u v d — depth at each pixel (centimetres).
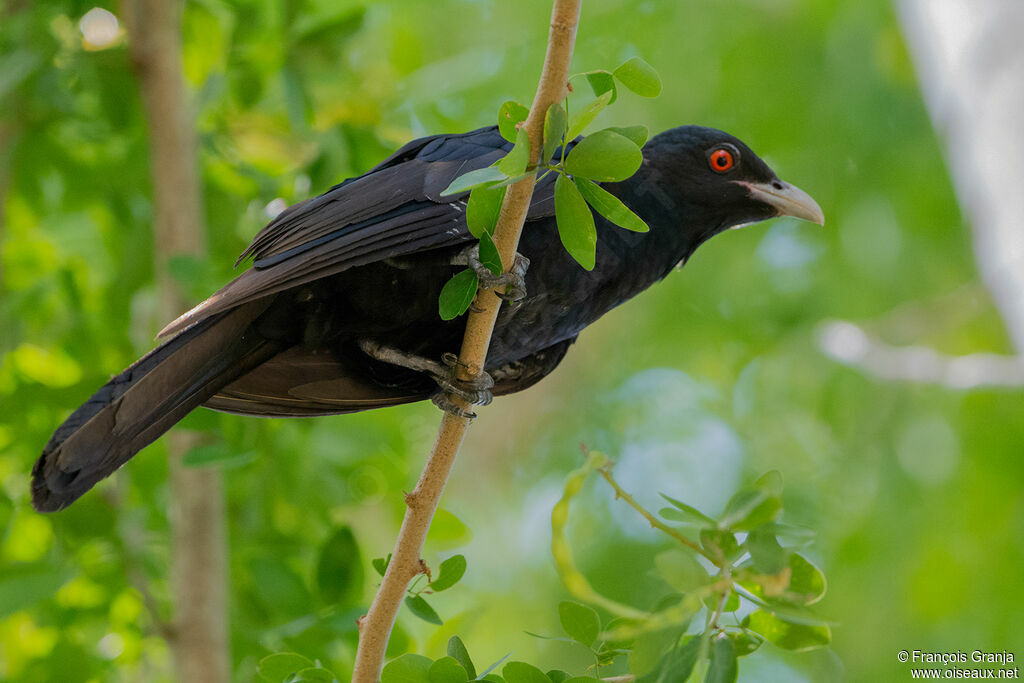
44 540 1092
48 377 1158
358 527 1300
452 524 974
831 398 1722
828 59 1708
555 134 583
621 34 1691
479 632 1697
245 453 882
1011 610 1500
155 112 1041
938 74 793
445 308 661
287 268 713
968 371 1400
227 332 767
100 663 1029
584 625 605
